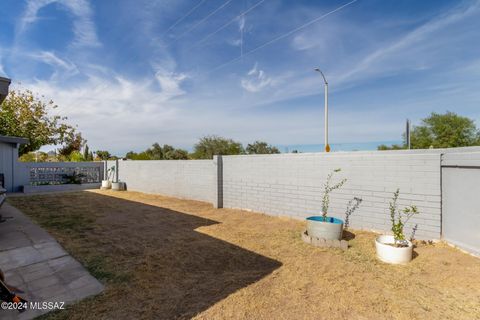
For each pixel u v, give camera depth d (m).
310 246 4.64
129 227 5.90
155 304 2.71
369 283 3.25
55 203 9.12
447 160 4.43
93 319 2.44
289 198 6.93
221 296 2.90
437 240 4.60
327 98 13.45
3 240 4.75
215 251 4.36
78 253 4.16
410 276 3.43
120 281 3.23
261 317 2.52
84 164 14.98
